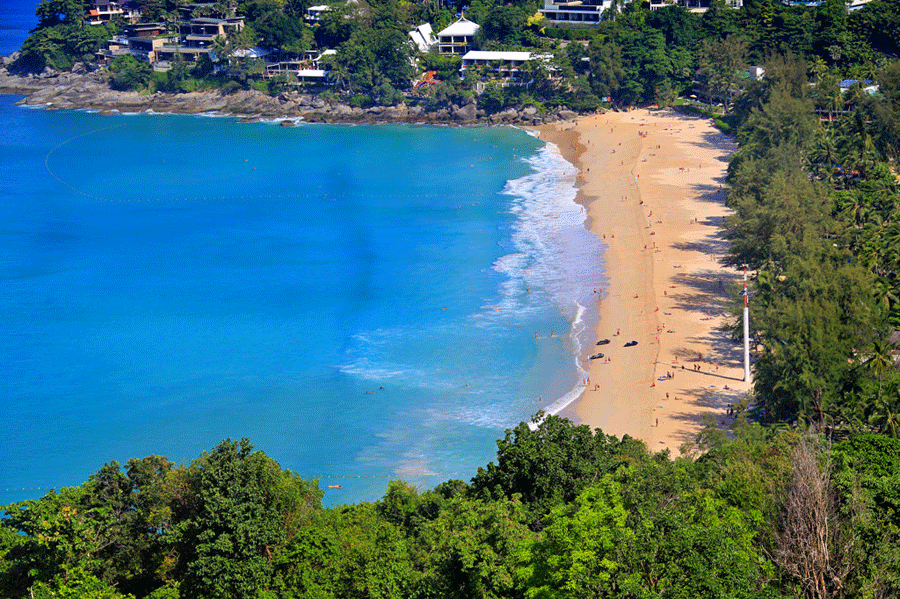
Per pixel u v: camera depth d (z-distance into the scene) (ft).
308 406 356.59
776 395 304.30
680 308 431.43
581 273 489.26
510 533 156.66
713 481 193.06
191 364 397.19
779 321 307.37
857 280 323.98
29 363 399.24
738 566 131.64
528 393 362.53
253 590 169.48
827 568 139.85
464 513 167.22
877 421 274.16
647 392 354.95
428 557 164.25
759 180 507.30
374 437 332.80
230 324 440.04
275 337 423.23
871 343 307.58
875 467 178.60
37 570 166.71
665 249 511.40
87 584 163.53
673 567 129.29
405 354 401.08
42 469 316.40
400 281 490.49
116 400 366.22
